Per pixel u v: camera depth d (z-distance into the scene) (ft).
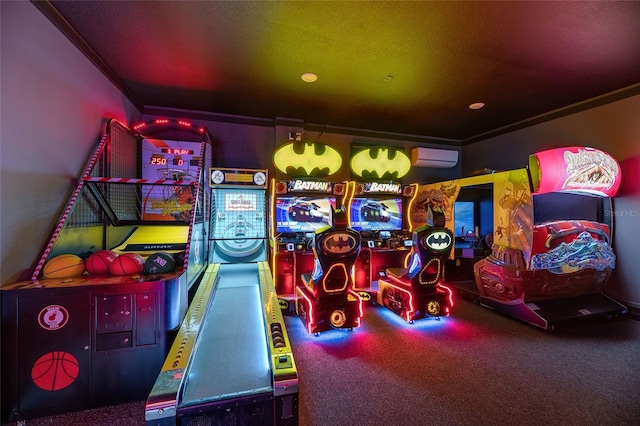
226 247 13.69
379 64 10.02
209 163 13.47
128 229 10.59
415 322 11.48
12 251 6.14
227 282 11.38
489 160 18.19
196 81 11.31
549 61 9.77
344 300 10.39
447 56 9.50
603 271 11.50
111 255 7.40
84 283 6.32
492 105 13.87
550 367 8.06
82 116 8.56
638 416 6.08
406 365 8.20
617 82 11.37
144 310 6.55
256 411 4.75
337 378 7.55
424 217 17.30
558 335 10.15
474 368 8.04
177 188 12.01
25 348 5.94
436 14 7.39
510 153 16.80
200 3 7.02
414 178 19.16
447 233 10.94
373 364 8.26
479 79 11.17
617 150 12.03
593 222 11.40
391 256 16.10
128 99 11.87
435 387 7.14
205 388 4.97
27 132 6.48
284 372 4.99
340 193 14.60
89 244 8.68
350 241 9.86
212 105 13.89
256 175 13.46
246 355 6.19
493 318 11.85
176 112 14.20
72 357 6.17
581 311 10.98
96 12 7.34
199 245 11.18
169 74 10.71
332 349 9.20
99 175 9.31
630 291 11.73
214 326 7.63
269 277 11.25
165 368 5.13
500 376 7.63
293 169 14.44
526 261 10.85
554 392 6.93
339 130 17.29
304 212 14.38
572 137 13.67
